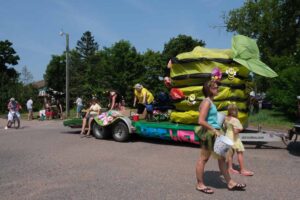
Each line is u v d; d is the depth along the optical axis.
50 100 30.22
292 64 27.52
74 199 6.24
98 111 14.03
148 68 60.34
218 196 6.39
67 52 32.97
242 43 11.61
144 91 13.98
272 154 10.47
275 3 40.09
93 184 7.16
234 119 8.09
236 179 7.56
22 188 6.92
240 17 42.03
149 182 7.30
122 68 60.22
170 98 12.82
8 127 19.70
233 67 11.20
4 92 42.44
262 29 40.38
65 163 9.15
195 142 11.27
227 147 6.43
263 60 40.28
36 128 18.94
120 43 61.12
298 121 11.11
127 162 9.24
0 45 66.81
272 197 6.38
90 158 9.78
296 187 7.01
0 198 6.32
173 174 7.95
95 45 100.69
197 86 11.28
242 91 11.48
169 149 11.20
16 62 68.50
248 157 9.99
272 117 25.19
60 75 76.88
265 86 35.69
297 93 22.89
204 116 6.33
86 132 14.89
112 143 12.46
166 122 12.54
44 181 7.41
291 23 40.16
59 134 15.09
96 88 58.78
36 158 9.85
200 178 6.62
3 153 10.71
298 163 9.23
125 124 12.59
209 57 11.14
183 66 11.48
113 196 6.39
